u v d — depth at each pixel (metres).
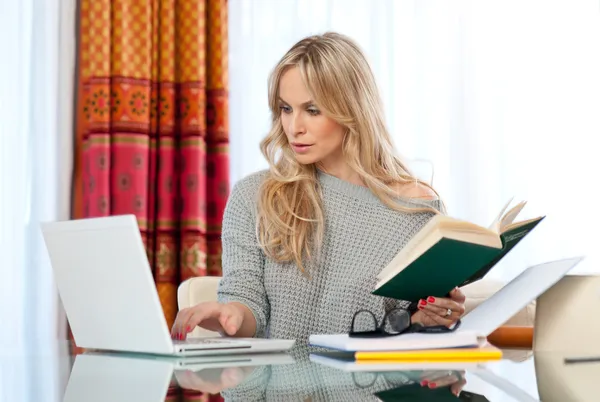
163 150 3.92
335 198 2.06
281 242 1.98
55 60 3.81
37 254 3.79
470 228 1.42
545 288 1.40
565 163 4.15
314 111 1.97
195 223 3.90
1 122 3.73
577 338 1.48
